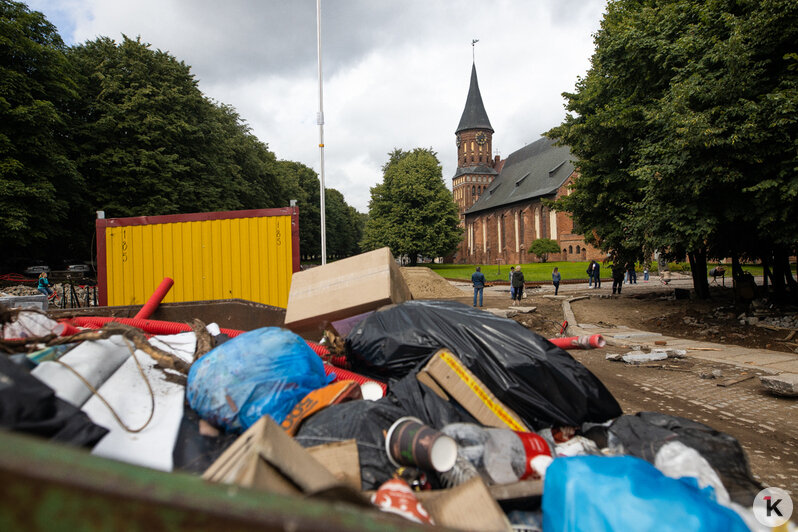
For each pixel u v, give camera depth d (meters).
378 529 0.81
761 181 10.59
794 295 14.05
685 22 12.97
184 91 32.50
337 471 1.76
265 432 1.38
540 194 71.00
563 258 66.38
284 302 7.39
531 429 2.50
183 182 30.94
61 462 0.68
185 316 5.41
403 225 58.03
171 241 7.48
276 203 52.03
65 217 27.47
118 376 2.16
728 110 10.39
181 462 1.77
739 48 10.20
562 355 2.68
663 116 11.71
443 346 2.72
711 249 15.90
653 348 10.93
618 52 14.36
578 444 2.32
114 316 4.74
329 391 2.25
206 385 2.09
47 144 25.02
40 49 24.78
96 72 29.44
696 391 7.22
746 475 2.09
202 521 0.71
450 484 1.90
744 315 13.45
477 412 2.39
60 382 1.86
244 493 0.75
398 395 2.43
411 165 59.81
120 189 29.44
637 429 2.33
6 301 6.52
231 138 42.31
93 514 0.68
